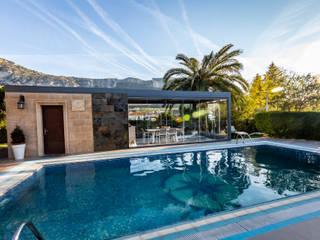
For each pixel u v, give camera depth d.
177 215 3.52
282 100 21.89
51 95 7.79
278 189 4.64
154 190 4.71
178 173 5.96
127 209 3.77
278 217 2.63
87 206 3.91
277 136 11.79
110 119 8.62
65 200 4.18
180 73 16.25
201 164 6.88
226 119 11.02
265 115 11.97
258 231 2.30
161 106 10.97
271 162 7.10
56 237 2.91
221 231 2.34
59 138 8.29
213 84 15.81
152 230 2.46
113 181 5.32
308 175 5.66
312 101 19.05
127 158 7.45
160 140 10.81
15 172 5.53
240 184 5.02
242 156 7.91
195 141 10.66
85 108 8.27
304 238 2.13
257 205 3.10
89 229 3.11
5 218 3.47
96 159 7.02
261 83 27.12
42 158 7.25
